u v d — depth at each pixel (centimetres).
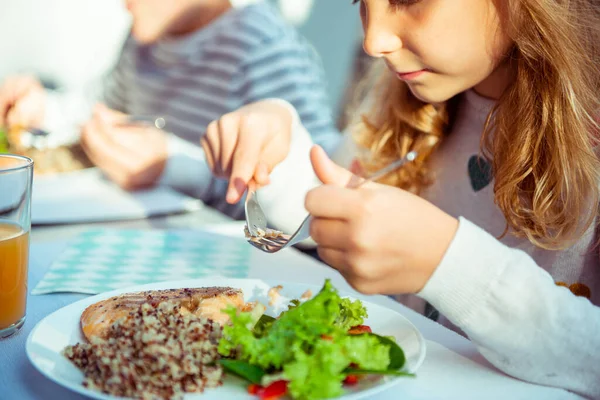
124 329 70
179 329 70
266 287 93
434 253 70
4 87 206
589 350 73
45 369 67
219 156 120
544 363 73
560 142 103
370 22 97
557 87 101
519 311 72
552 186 105
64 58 494
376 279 71
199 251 119
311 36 359
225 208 196
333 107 313
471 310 72
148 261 112
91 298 85
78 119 214
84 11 488
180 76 249
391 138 137
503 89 117
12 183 82
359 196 69
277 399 65
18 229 83
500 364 75
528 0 96
